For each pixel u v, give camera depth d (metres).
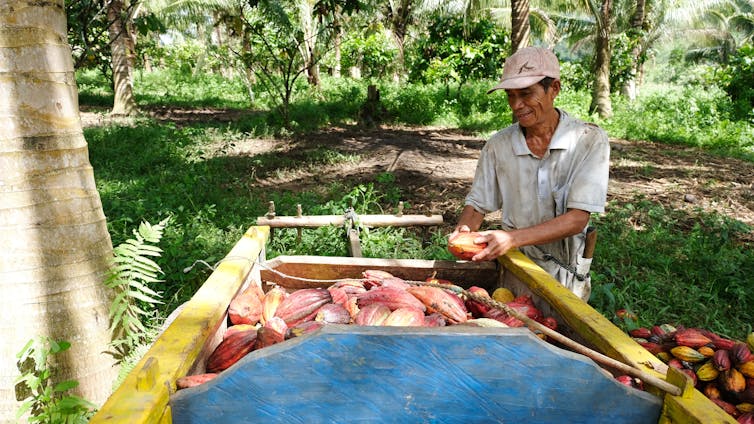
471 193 3.03
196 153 9.87
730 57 17.38
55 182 2.78
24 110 2.64
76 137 2.88
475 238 2.54
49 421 2.77
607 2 16.55
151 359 1.51
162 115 16.95
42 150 2.72
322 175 9.25
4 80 2.59
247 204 6.93
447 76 17.72
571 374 1.57
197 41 30.61
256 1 8.50
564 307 2.17
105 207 6.18
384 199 7.76
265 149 11.62
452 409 1.58
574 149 2.66
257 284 2.86
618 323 3.62
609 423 1.61
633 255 5.70
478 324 2.13
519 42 10.55
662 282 5.00
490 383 1.56
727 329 4.25
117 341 3.06
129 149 10.30
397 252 5.23
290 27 14.59
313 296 2.41
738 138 14.21
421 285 2.43
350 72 29.55
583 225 2.61
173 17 18.73
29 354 2.77
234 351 2.00
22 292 2.74
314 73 21.22
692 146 14.12
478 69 17.41
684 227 6.91
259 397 1.53
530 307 2.39
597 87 17.05
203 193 7.24
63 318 2.85
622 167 10.65
